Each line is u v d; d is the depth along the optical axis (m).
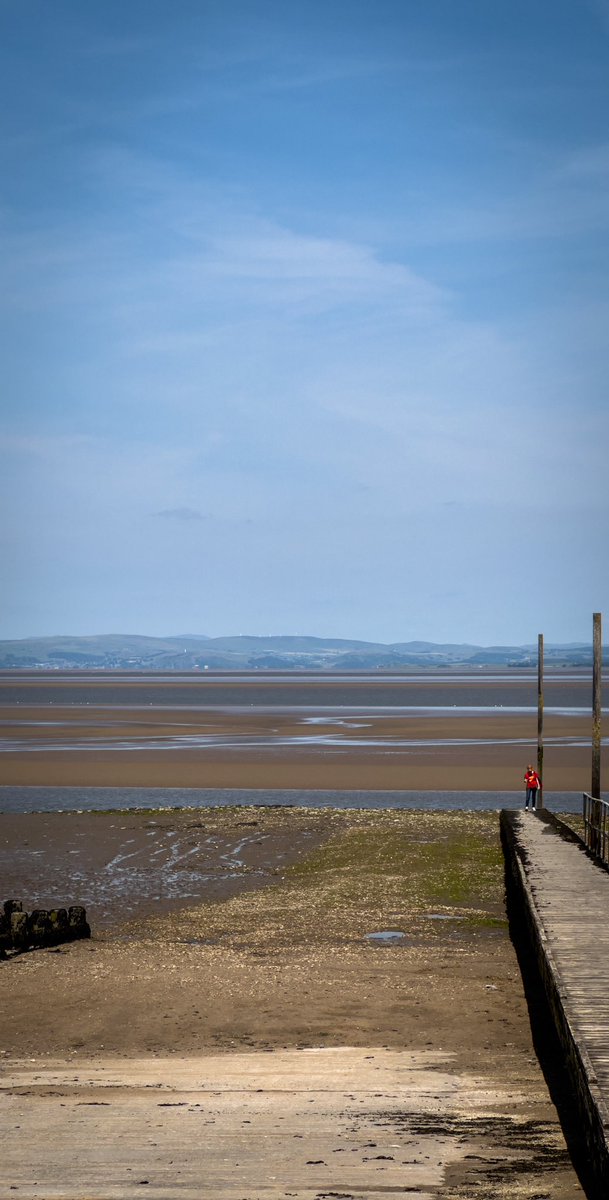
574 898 20.23
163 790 52.78
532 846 28.92
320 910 26.20
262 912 26.11
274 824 41.19
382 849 35.50
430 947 21.70
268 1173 7.58
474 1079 11.35
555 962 14.43
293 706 139.62
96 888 29.78
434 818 42.50
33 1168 7.76
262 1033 14.70
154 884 30.30
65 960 20.28
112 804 48.16
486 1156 8.09
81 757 67.88
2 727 96.00
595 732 31.38
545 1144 8.48
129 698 173.62
